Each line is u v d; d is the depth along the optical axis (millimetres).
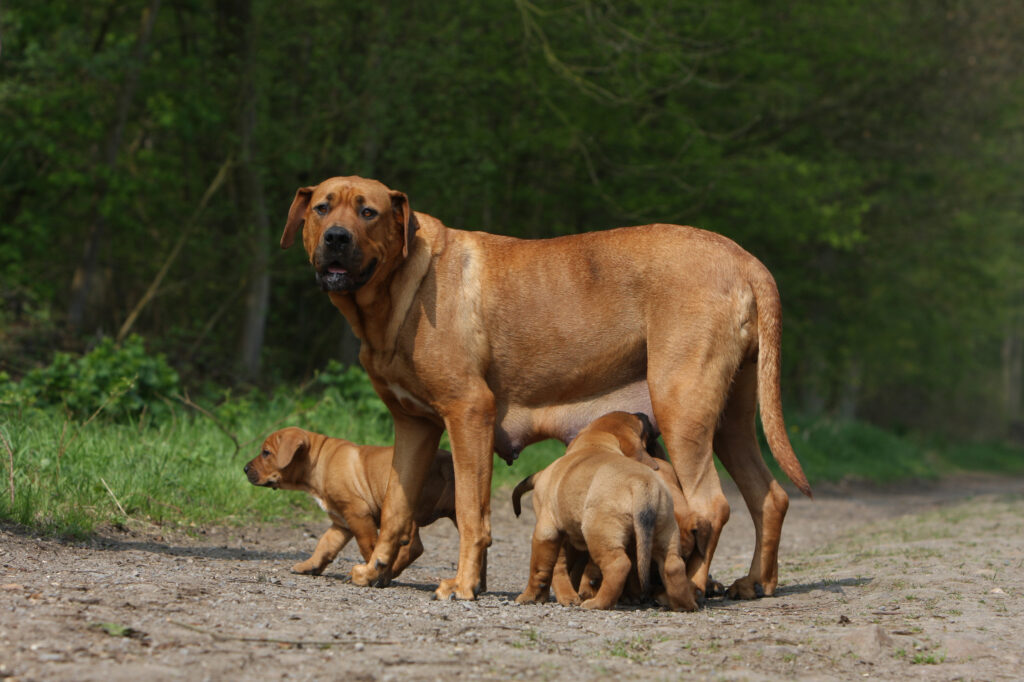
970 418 52500
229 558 7570
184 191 23922
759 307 6336
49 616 4637
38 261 22062
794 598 6582
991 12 28266
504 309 6383
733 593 6695
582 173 23516
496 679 4207
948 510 14820
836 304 31438
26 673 3861
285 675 4082
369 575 6645
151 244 24281
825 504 17953
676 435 6246
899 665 4746
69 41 18219
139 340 13445
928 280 32969
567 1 20906
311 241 6211
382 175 22109
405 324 6293
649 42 20516
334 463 7129
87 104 20000
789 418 28328
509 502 12945
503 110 23078
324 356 25453
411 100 21078
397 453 6715
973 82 28562
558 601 6172
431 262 6344
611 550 5820
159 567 6441
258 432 12469
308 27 21031
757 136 25578
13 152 19297
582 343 6383
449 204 23141
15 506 7305
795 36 25062
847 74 25875
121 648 4258
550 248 6508
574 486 5988
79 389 12016
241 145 20641
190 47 22688
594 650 4789
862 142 28125
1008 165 31359
